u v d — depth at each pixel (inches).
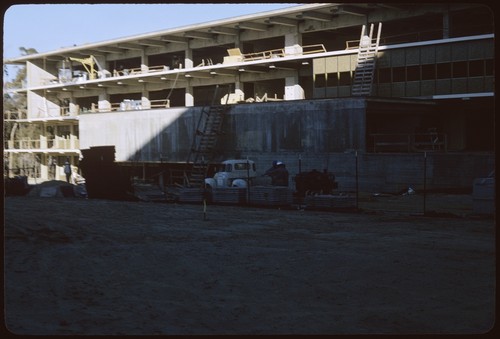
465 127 1824.6
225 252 520.7
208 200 1041.5
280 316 323.9
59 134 3129.9
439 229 665.0
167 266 463.2
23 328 295.6
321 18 2047.2
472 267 449.7
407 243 564.1
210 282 407.8
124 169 1229.7
